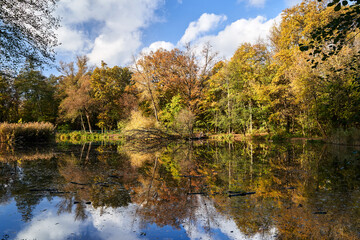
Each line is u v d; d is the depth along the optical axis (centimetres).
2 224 252
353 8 357
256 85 2191
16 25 722
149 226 251
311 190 383
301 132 2319
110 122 3409
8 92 3148
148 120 1998
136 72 2506
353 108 1221
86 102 2991
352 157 783
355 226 238
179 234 230
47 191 387
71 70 3169
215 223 257
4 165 657
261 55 2447
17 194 367
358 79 699
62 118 3156
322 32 407
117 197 357
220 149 1172
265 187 408
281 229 235
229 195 362
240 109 2317
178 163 704
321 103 1531
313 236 217
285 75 1936
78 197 355
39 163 698
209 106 2695
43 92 3447
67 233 231
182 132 2033
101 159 795
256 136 2125
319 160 738
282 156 855
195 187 414
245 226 246
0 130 1527
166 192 383
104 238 219
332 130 1441
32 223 256
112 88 3244
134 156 888
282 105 2269
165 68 2502
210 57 2420
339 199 331
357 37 1326
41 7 758
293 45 1953
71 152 1030
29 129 1648
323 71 1403
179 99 2572
